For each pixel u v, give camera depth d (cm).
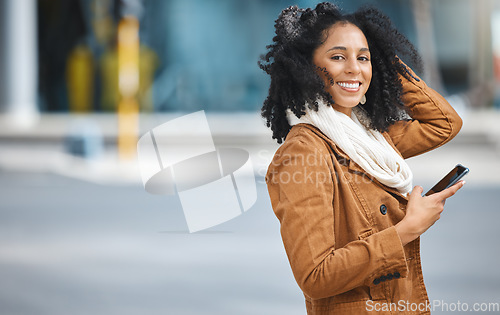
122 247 1991
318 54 596
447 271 1670
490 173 3453
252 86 6662
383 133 640
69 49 6644
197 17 6700
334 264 550
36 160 4100
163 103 6562
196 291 1537
